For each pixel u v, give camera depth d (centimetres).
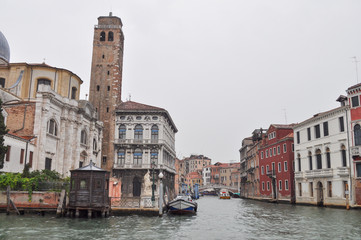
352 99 3606
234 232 2028
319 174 4097
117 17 6306
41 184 2628
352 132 3562
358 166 3494
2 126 2609
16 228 1925
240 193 9331
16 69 4216
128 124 5869
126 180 5656
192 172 14788
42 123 3516
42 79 4272
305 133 4509
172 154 7250
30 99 3647
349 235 1870
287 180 5044
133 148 5762
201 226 2308
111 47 6203
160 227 2206
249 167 7644
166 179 6256
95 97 6012
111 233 1886
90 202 2488
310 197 4325
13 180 2539
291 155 5016
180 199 3091
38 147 3466
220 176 14438
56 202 2531
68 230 1931
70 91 4484
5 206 2503
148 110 5838
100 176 2533
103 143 5809
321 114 4097
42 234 1769
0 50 4644
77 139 4309
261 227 2255
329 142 3947
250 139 8906
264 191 6091
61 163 3912
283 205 4669
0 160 2573
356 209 3441
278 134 5503
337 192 3766
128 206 2909
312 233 1953
